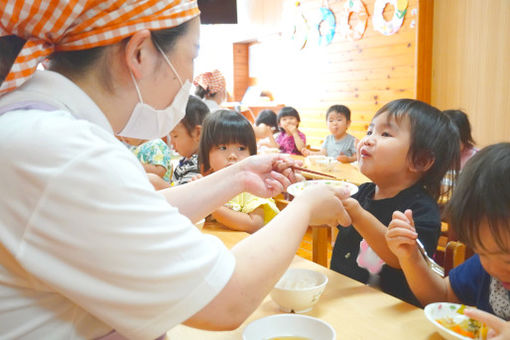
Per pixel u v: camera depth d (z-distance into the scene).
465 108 3.85
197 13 0.73
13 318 0.55
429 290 1.09
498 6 3.52
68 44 0.62
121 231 0.51
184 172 2.43
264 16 6.21
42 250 0.51
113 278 0.51
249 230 1.75
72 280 0.51
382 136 1.40
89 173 0.51
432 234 1.25
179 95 0.76
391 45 4.38
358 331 0.89
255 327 0.83
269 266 0.64
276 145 4.74
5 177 0.51
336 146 4.48
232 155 1.92
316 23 5.35
